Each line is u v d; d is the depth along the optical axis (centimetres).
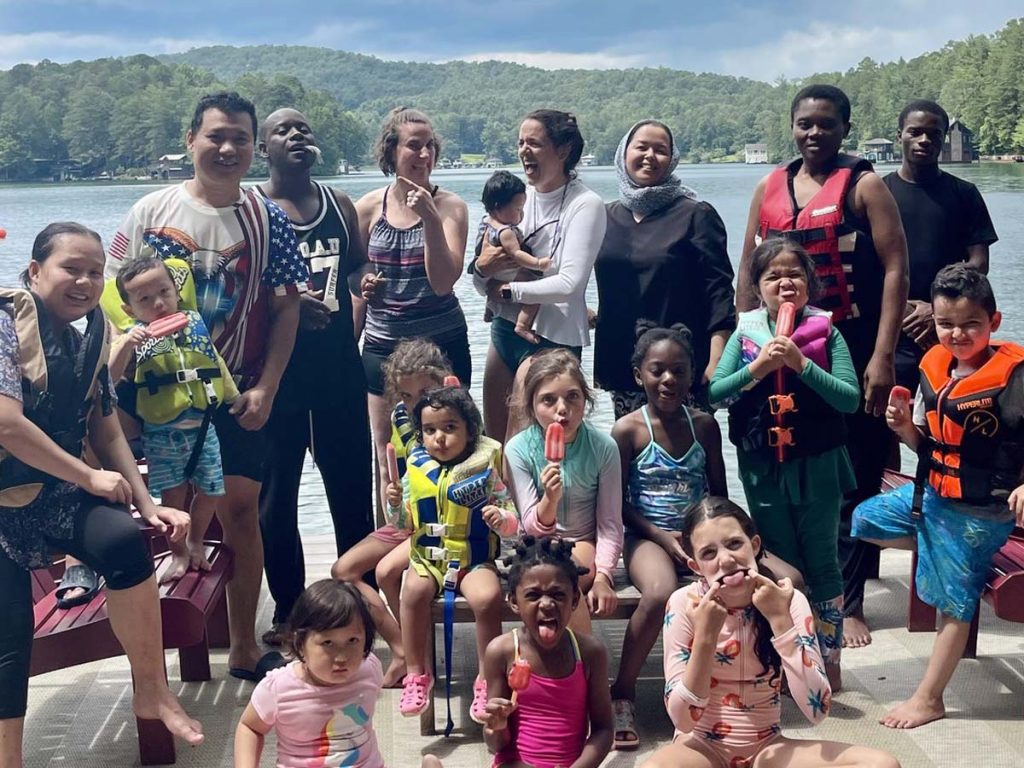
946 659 448
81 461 410
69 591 448
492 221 569
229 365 499
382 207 580
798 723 454
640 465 484
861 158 520
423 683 446
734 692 381
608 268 552
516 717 389
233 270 490
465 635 554
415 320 575
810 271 470
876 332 522
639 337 500
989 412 432
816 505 471
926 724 450
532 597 379
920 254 587
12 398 382
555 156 543
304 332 536
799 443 466
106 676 517
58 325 409
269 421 534
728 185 6925
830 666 478
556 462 439
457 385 488
